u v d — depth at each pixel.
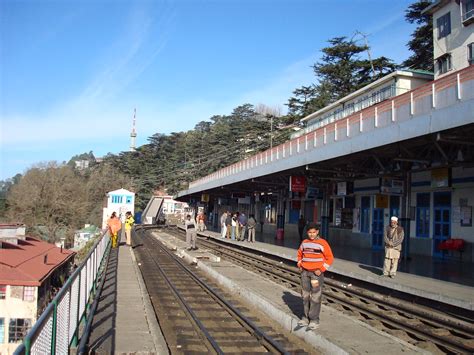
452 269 16.12
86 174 86.62
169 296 14.12
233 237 32.28
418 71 31.61
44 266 24.72
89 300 10.87
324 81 52.94
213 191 46.12
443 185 16.67
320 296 8.85
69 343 6.81
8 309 20.55
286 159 22.80
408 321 10.41
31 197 60.94
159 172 101.75
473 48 28.86
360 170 20.64
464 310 10.57
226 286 15.45
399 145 15.39
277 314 10.54
